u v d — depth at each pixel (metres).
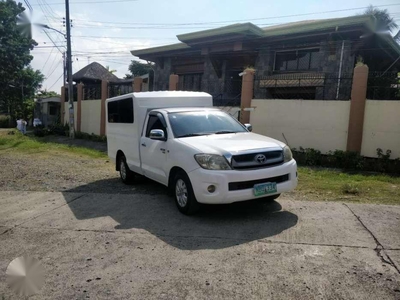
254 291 3.00
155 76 22.09
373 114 10.73
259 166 4.81
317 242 4.04
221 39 16.84
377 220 4.79
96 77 29.55
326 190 6.92
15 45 32.31
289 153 5.26
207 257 3.72
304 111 12.06
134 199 6.36
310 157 11.17
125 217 5.28
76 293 3.07
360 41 13.83
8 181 8.52
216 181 4.61
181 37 17.92
